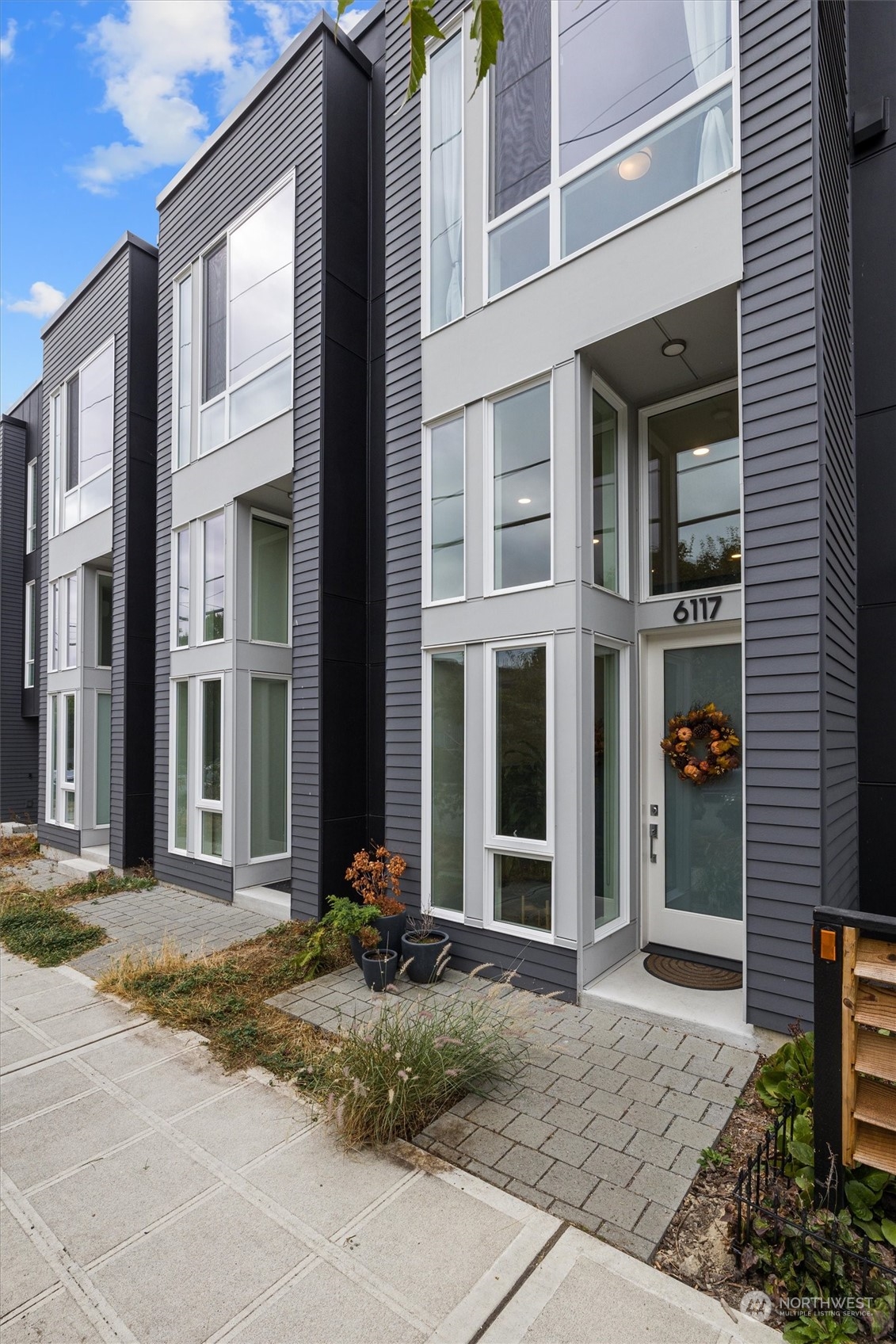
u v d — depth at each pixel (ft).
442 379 17.28
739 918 15.19
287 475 21.15
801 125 11.86
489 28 3.64
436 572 17.51
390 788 18.02
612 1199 8.38
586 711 14.30
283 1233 7.98
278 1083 11.39
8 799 45.34
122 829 27.73
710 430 15.97
